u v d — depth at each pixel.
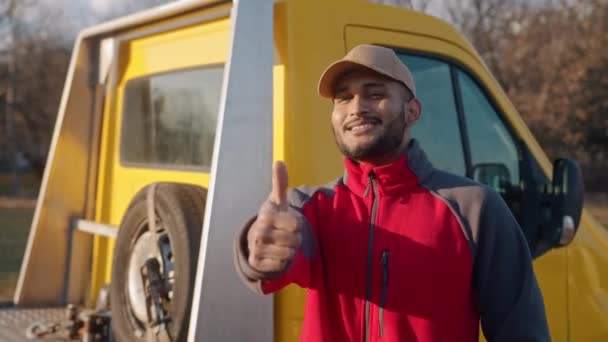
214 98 3.54
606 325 3.82
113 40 4.25
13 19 25.45
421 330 2.01
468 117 3.64
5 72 25.56
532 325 2.03
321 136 2.89
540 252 3.50
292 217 1.81
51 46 25.86
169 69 3.87
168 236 3.01
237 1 2.71
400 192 2.10
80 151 4.36
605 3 25.22
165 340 2.95
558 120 25.02
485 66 3.76
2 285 9.83
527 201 3.69
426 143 3.44
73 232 4.35
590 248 3.81
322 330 2.13
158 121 3.95
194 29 3.70
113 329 3.38
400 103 2.09
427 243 2.04
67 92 4.30
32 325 3.87
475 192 2.08
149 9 3.70
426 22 3.49
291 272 1.99
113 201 4.27
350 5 3.14
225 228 2.55
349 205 2.15
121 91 4.25
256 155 2.66
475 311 2.11
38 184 25.00
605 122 24.88
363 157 2.08
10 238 14.05
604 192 24.69
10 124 25.27
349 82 2.10
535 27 25.86
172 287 3.00
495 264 2.06
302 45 2.92
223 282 2.53
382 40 3.26
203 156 3.62
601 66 24.95
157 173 3.92
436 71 3.52
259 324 2.59
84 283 4.41
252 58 2.71
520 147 3.79
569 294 3.69
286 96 2.86
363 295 2.07
